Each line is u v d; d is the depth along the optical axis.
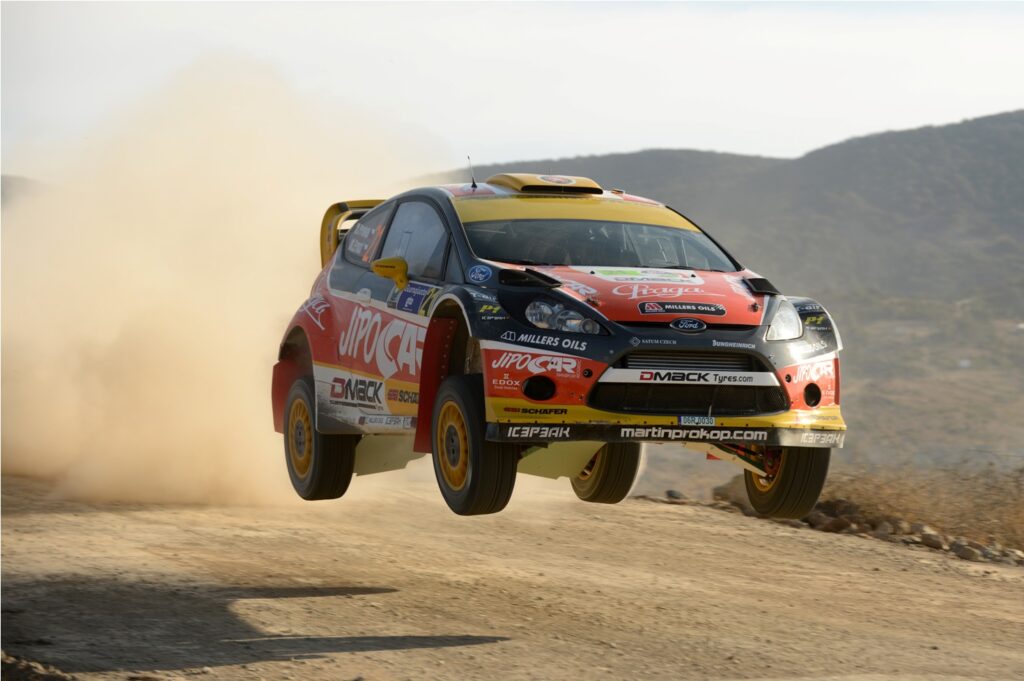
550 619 11.79
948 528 18.33
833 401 11.67
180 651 10.27
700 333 11.12
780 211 199.25
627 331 11.02
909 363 86.19
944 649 11.24
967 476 21.20
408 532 16.67
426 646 10.63
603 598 12.84
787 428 11.34
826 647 11.09
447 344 12.23
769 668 10.25
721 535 17.28
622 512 18.92
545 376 10.98
